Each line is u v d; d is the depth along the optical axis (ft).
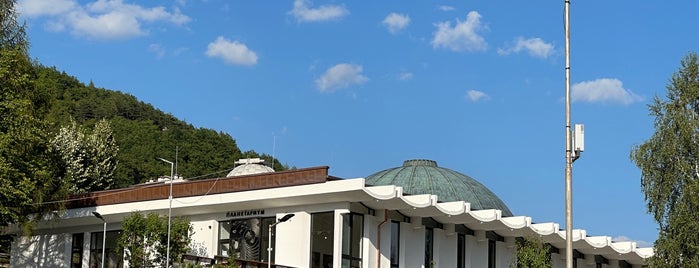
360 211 157.89
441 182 202.39
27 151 153.48
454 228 180.86
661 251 166.71
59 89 385.50
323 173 154.71
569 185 82.84
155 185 178.09
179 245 163.22
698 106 171.22
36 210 169.27
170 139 357.00
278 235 160.56
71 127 269.64
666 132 168.86
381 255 161.79
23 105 150.51
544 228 197.36
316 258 155.94
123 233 172.45
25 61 156.35
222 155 374.22
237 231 166.91
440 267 177.17
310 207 157.69
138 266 162.09
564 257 217.56
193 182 172.55
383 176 206.59
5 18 157.99
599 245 214.69
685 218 162.71
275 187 159.84
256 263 148.05
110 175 270.26
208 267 147.43
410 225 171.32
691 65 172.65
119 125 349.41
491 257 195.52
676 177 167.12
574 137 82.94
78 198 185.78
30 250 200.64
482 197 204.54
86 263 189.78
